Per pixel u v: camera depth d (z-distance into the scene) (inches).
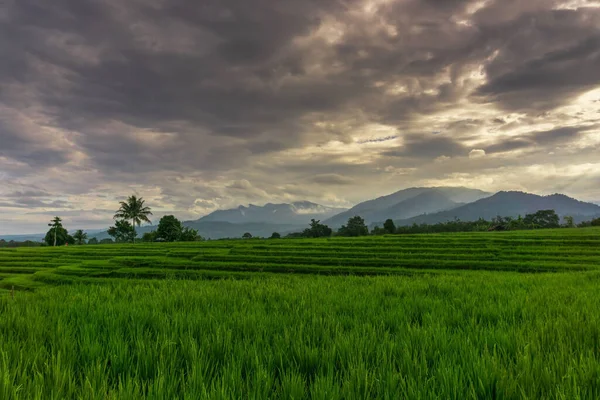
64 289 638.5
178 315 334.3
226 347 231.5
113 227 4940.9
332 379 169.6
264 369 188.4
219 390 152.9
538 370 182.5
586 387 163.0
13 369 186.2
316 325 295.4
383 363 195.0
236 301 455.8
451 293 533.3
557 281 775.7
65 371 180.7
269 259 2107.5
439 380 173.2
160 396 153.8
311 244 2859.3
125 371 198.8
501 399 159.6
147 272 1742.1
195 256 2257.6
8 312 372.5
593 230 3319.4
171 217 4510.3
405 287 614.2
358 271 1766.7
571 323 288.2
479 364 186.2
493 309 377.1
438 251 2298.2
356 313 375.2
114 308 396.2
